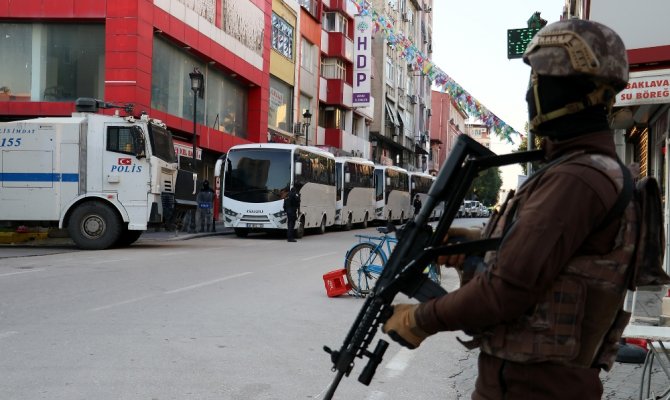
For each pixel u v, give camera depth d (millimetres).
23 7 24000
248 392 4938
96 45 24578
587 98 1728
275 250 18250
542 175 1722
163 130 17953
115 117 17141
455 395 5094
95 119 17109
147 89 24922
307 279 11703
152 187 17031
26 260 13914
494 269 1641
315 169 27453
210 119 31250
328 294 9812
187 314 7934
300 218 25125
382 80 56062
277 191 23906
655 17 10680
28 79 24422
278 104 38250
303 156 25641
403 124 63719
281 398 4820
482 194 93562
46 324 7148
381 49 55906
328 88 45281
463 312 1661
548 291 1665
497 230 1821
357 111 49750
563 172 1655
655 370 5988
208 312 8117
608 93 1743
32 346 6152
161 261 14117
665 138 11562
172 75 27578
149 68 25016
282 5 38031
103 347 6168
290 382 5242
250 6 33688
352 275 10000
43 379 5102
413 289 1858
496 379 1785
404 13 64375
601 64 1691
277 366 5707
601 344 1784
